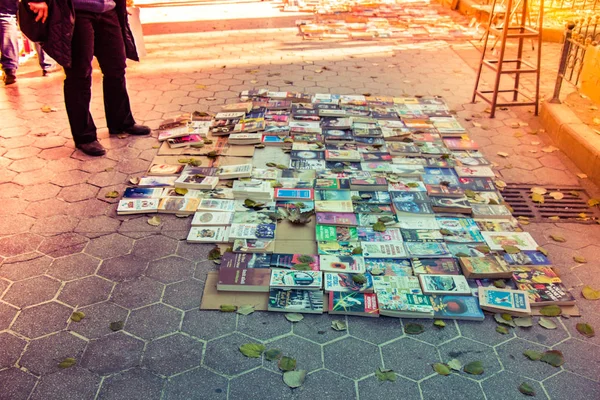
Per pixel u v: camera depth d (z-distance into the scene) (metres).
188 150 4.90
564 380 2.73
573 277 3.48
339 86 6.69
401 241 3.71
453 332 3.02
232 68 7.27
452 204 4.11
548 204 4.31
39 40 4.22
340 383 2.67
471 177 4.55
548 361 2.83
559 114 5.38
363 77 7.04
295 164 4.67
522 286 3.34
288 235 3.79
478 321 3.11
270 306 3.12
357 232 3.80
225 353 2.83
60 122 5.46
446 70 7.38
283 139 5.07
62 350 2.81
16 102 5.91
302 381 2.67
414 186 4.38
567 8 9.79
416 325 3.04
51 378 2.66
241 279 3.30
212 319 3.06
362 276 3.36
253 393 2.61
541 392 2.66
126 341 2.89
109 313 3.07
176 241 3.71
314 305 3.15
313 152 4.90
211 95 6.29
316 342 2.92
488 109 6.12
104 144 5.03
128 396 2.58
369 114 5.73
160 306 3.14
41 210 4.00
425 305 3.15
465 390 2.66
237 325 3.02
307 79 6.90
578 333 3.03
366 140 5.13
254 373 2.72
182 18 10.03
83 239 3.69
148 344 2.87
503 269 3.42
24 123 5.41
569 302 3.23
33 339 2.88
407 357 2.84
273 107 5.81
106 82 4.93
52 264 3.44
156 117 5.66
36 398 2.55
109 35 4.70
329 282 3.31
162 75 6.93
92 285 3.28
